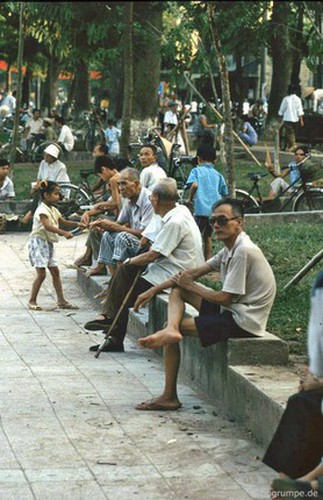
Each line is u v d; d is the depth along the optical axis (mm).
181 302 14867
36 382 16219
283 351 14570
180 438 13391
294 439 10484
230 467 12297
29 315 22156
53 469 12117
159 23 47688
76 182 44781
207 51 41500
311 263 20000
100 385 16094
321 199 33469
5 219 34094
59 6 42250
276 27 45531
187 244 17953
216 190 26312
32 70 95688
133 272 18406
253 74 92375
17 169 51156
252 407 13516
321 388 10438
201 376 15953
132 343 19609
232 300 14656
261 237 27844
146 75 51375
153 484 11703
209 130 49562
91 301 23656
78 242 31625
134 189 21031
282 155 51281
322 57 34531
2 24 67688
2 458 12477
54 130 59344
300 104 52125
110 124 56656
